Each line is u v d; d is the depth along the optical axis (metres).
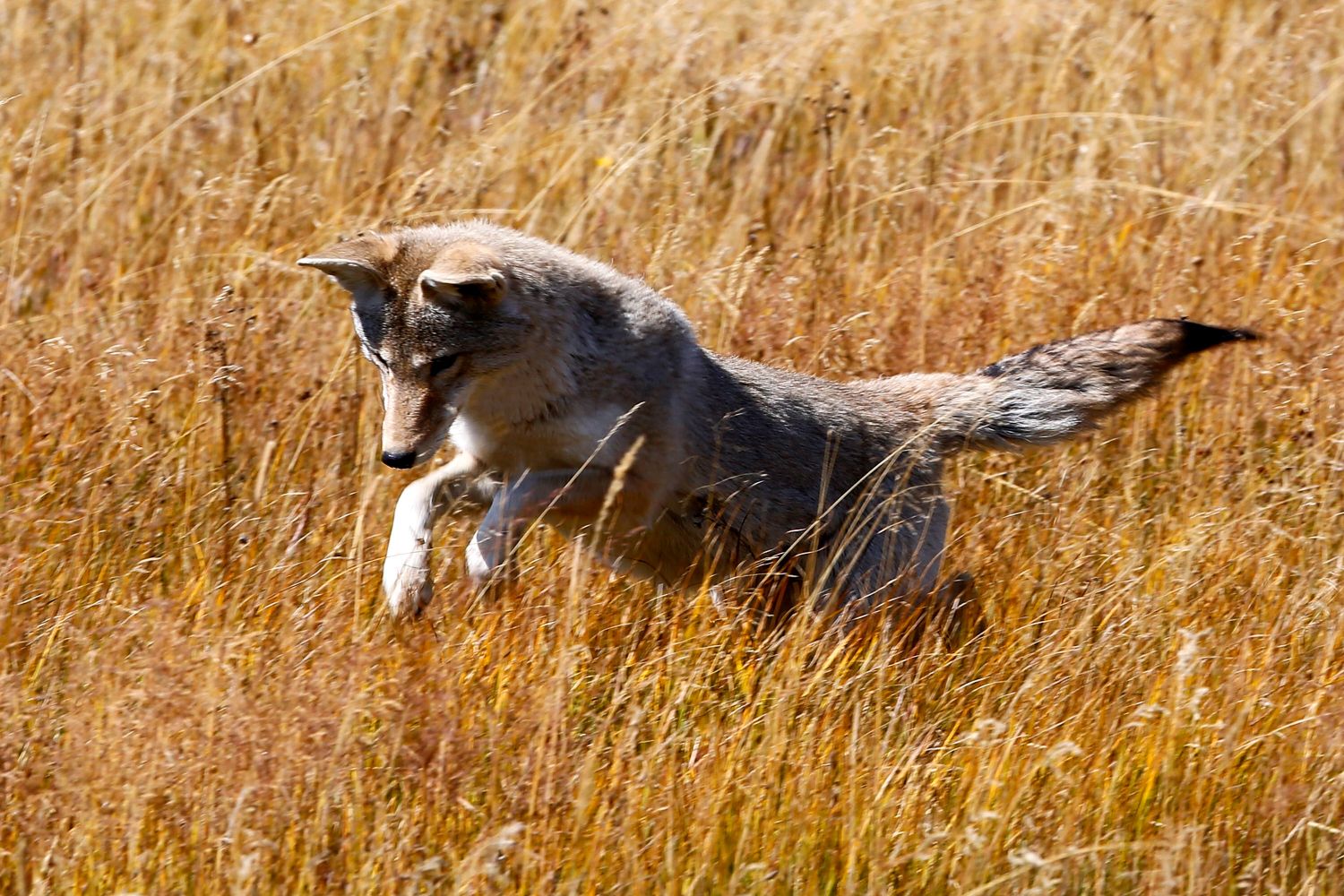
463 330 12.32
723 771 10.42
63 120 20.45
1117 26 24.20
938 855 10.01
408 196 17.69
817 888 9.93
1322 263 19.12
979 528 14.48
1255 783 10.84
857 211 20.17
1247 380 16.25
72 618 11.97
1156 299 17.55
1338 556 13.71
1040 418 13.99
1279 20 25.22
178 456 14.42
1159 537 14.49
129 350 15.24
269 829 9.51
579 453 12.84
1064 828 10.12
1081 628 12.13
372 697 10.42
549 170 20.11
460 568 13.61
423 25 23.80
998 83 22.80
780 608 13.47
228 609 11.85
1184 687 11.21
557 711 10.23
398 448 12.34
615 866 9.70
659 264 17.47
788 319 16.50
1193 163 21.38
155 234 18.20
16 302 17.05
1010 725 11.16
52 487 13.32
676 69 21.39
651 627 12.23
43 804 9.58
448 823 9.98
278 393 15.34
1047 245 18.56
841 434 13.85
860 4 23.56
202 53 22.69
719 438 13.26
